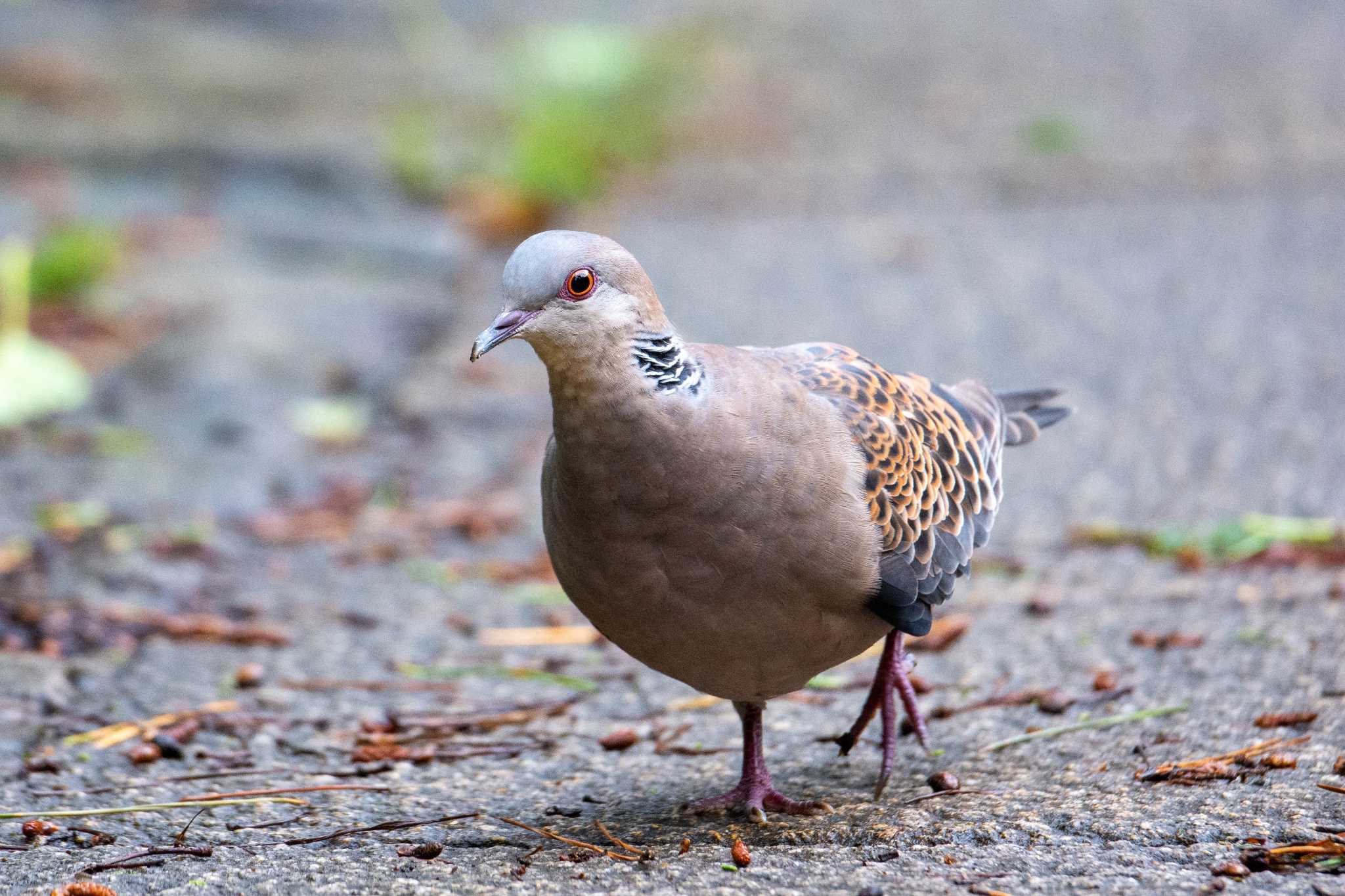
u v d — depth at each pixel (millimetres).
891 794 7258
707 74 27469
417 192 20859
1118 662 8586
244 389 14781
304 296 17359
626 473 6246
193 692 8984
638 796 7473
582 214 20453
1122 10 32125
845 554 6535
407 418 14281
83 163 21078
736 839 6664
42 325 16281
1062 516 11148
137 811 7305
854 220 19578
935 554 7289
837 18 32375
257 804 7414
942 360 14461
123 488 12680
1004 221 19109
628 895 6105
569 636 9930
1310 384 13117
